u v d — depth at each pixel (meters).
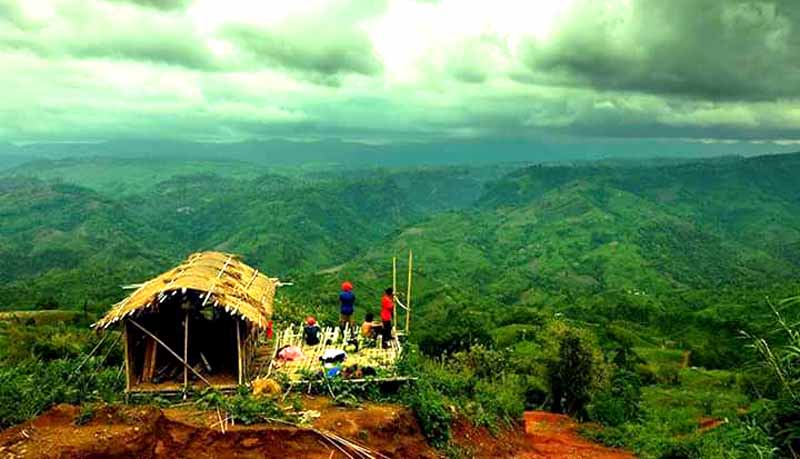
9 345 26.70
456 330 35.06
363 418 11.57
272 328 17.55
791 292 92.06
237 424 10.70
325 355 14.28
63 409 10.55
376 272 152.38
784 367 9.51
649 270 175.38
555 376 29.73
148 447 9.52
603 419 25.31
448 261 199.00
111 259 162.12
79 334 30.38
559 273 182.25
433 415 13.16
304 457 10.29
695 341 71.12
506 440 16.31
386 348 15.92
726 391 41.69
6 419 10.70
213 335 13.34
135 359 12.98
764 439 9.84
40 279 121.19
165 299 12.40
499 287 156.00
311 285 107.50
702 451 16.77
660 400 35.78
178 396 12.08
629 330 76.88
